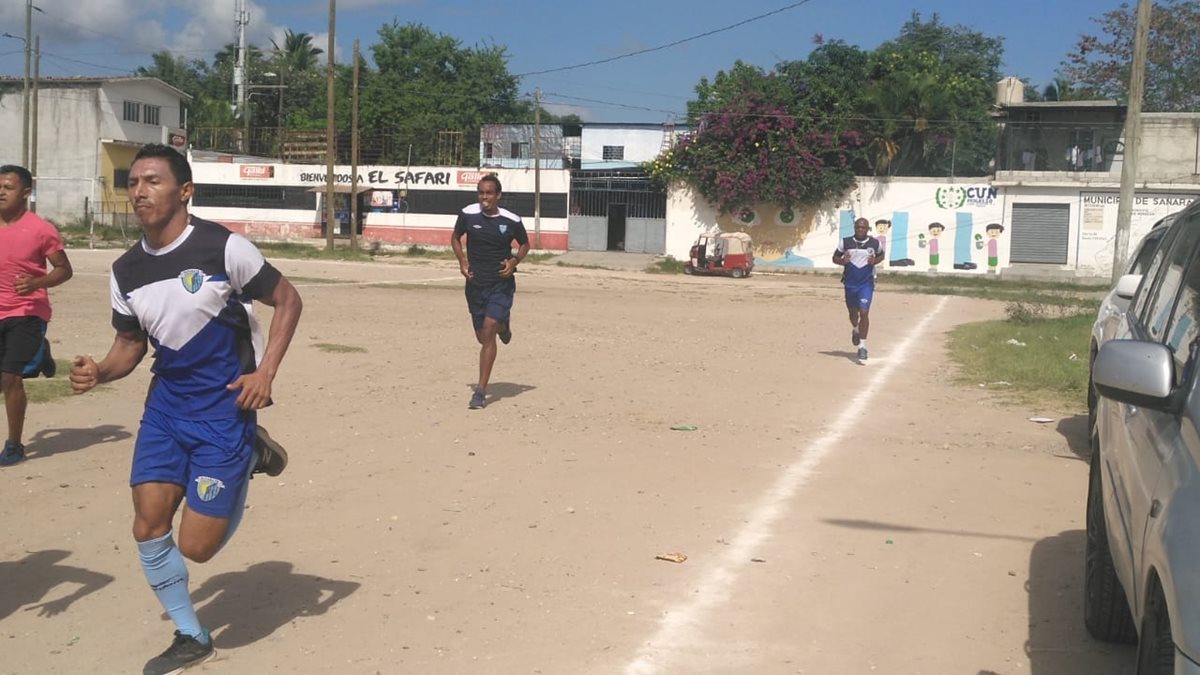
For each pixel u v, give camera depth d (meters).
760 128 43.75
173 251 3.96
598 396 10.39
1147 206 40.94
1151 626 2.89
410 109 62.41
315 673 4.14
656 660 4.31
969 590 5.18
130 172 3.99
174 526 5.81
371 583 5.12
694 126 48.94
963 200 42.94
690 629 4.63
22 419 7.29
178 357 3.97
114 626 4.57
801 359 13.89
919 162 46.12
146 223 3.96
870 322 20.55
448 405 9.71
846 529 6.12
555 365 12.55
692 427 8.93
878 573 5.39
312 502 6.46
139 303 3.95
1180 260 4.30
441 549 5.63
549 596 4.98
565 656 4.34
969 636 4.62
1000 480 7.38
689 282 35.41
